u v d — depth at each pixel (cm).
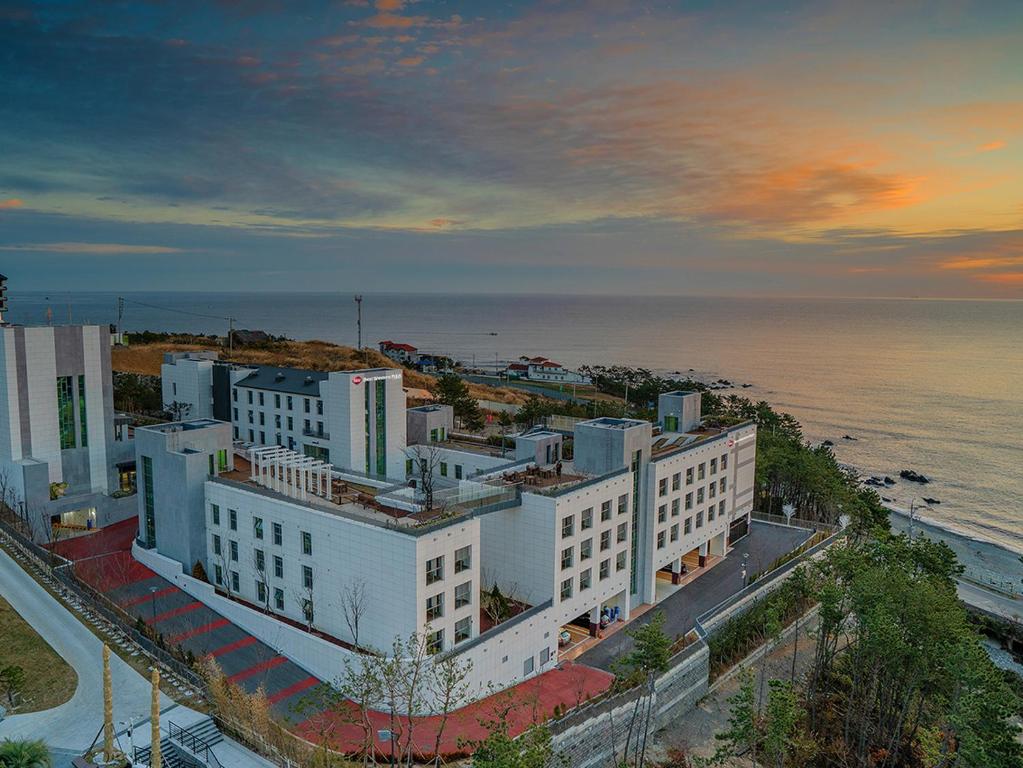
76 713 4662
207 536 6738
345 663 5112
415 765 4416
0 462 8325
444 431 10500
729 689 6681
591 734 5072
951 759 5506
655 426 9250
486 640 5384
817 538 9650
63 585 6419
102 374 9056
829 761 5900
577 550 6344
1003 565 12131
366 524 5288
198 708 4775
